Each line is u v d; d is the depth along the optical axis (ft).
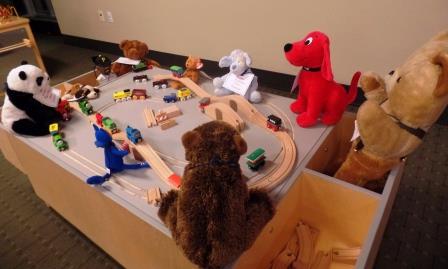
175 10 7.91
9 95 3.25
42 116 3.38
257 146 3.02
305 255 2.77
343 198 2.62
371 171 2.74
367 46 5.67
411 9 5.00
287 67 6.82
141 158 2.96
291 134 3.20
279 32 6.55
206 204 1.88
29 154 3.34
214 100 3.74
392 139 2.44
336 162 3.79
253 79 3.72
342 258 2.68
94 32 10.31
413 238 3.67
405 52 5.35
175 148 3.03
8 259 3.71
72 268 3.56
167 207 2.21
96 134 2.66
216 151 1.99
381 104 2.54
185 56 8.52
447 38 2.33
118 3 8.99
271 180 2.57
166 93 4.09
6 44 7.87
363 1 5.34
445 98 2.15
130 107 3.80
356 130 2.85
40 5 12.46
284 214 2.66
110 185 2.64
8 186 4.82
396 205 4.07
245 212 2.05
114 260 3.60
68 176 2.90
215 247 1.86
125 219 2.55
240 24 7.01
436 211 3.97
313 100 3.17
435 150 4.93
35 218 4.24
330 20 5.83
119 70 4.79
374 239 2.05
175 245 2.20
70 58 10.08
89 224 3.31
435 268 3.35
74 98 3.91
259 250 2.40
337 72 6.23
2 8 8.02
